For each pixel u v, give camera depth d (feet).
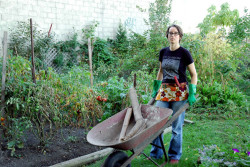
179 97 10.29
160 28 29.25
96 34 35.63
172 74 10.34
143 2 41.16
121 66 28.04
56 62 30.09
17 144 11.08
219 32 27.61
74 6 33.01
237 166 9.32
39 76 12.39
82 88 12.98
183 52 10.08
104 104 13.82
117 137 8.98
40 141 11.47
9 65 11.34
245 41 29.35
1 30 27.61
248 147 10.46
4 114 11.11
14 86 10.89
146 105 10.12
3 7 27.50
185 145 12.74
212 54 24.26
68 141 12.45
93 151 11.78
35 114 11.48
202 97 20.22
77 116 13.41
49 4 30.83
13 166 9.86
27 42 28.76
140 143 8.29
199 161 10.02
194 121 17.02
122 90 14.06
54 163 10.45
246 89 25.43
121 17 38.32
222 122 16.80
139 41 30.25
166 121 9.37
